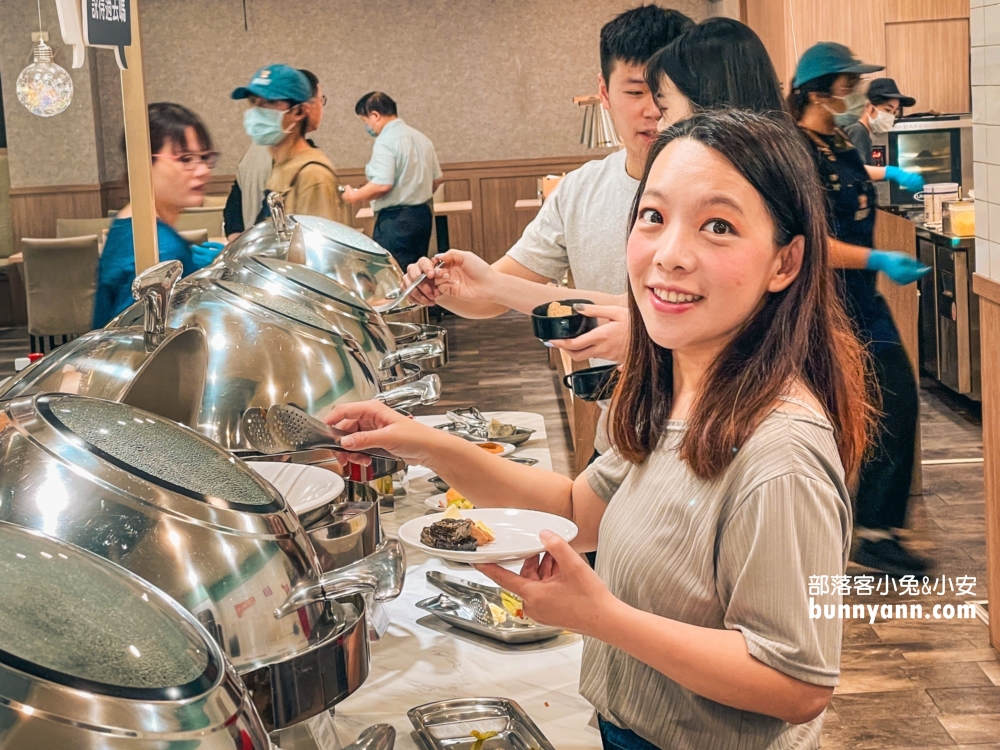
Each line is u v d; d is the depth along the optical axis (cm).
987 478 321
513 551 106
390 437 137
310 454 140
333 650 86
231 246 220
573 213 237
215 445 96
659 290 103
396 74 1038
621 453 120
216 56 1012
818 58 398
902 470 392
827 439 101
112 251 239
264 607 83
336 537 118
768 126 103
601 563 120
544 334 167
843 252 359
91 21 174
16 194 256
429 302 219
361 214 838
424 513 198
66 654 56
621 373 121
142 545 79
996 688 303
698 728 108
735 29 175
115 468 81
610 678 116
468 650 140
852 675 314
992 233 304
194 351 117
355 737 115
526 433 255
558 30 1034
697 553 105
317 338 148
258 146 489
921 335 606
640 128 212
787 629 96
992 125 298
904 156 592
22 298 263
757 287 102
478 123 1048
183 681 58
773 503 97
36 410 86
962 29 596
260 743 61
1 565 63
